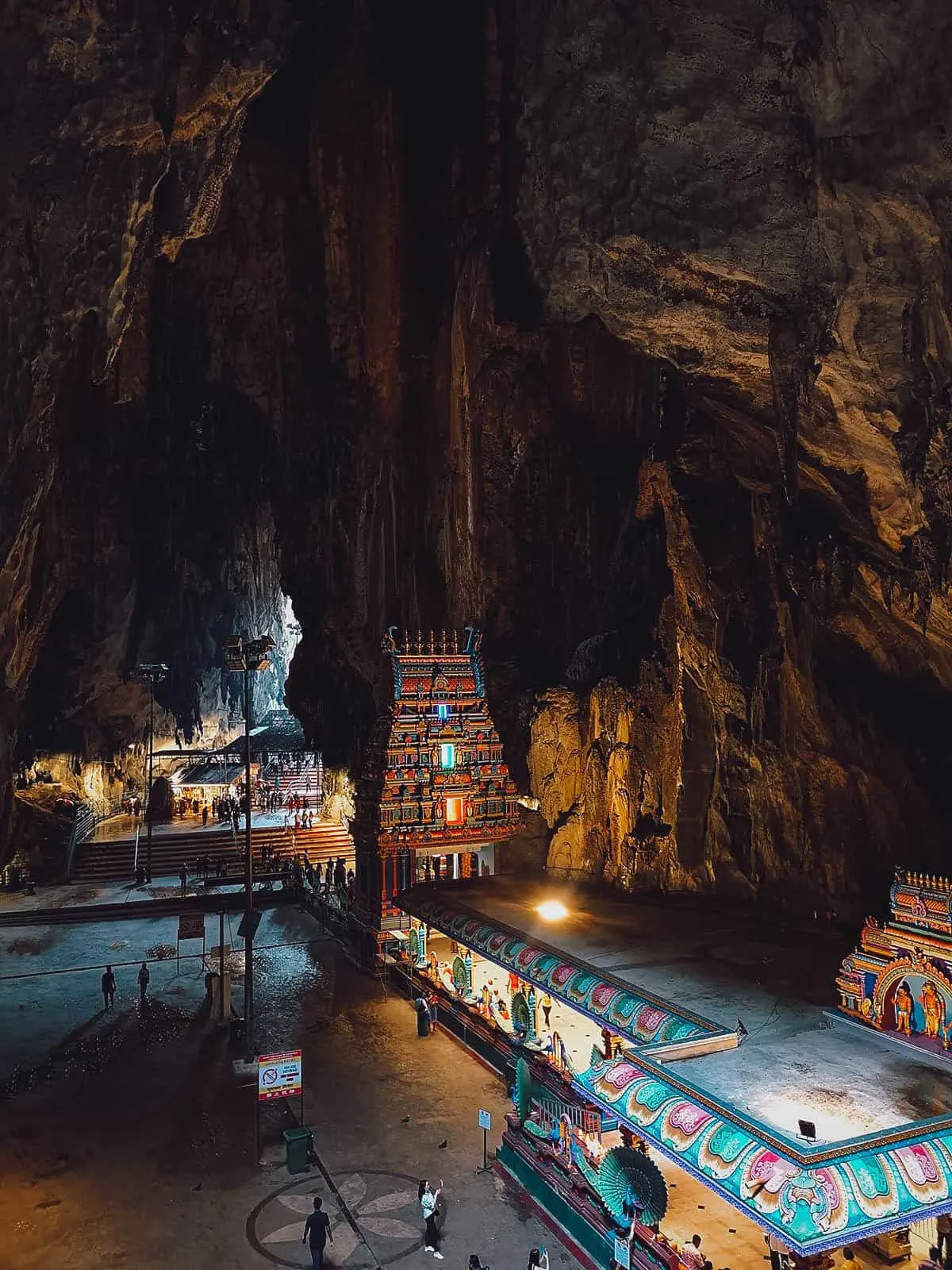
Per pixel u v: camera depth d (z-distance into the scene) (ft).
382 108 136.98
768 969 61.26
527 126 66.18
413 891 91.40
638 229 59.16
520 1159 55.62
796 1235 34.55
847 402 54.44
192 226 70.28
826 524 66.03
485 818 100.22
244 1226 51.85
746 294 58.80
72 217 59.93
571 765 101.71
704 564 82.12
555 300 72.69
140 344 151.53
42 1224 52.39
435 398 135.33
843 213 49.01
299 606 157.99
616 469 127.24
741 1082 43.78
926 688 66.33
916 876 48.03
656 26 52.70
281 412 152.66
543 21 61.82
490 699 119.55
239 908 128.88
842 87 47.21
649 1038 52.65
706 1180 38.99
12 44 56.85
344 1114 65.51
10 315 59.36
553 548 127.34
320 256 145.38
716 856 82.28
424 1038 80.07
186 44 60.34
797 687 72.59
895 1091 42.68
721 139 54.03
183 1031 82.58
